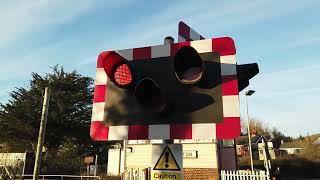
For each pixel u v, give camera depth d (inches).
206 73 101.7
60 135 1158.3
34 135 1160.8
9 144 1200.2
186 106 100.7
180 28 120.8
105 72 109.3
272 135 3058.6
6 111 1180.5
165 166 105.6
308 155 1594.5
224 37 104.1
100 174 896.3
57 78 1238.9
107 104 110.2
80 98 1214.3
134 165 691.4
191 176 635.5
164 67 107.7
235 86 98.0
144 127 103.0
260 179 547.2
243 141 2015.3
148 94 101.5
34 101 1176.2
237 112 95.3
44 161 1039.6
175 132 99.2
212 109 97.9
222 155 727.7
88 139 1178.6
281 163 1459.2
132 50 114.0
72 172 988.6
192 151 646.5
